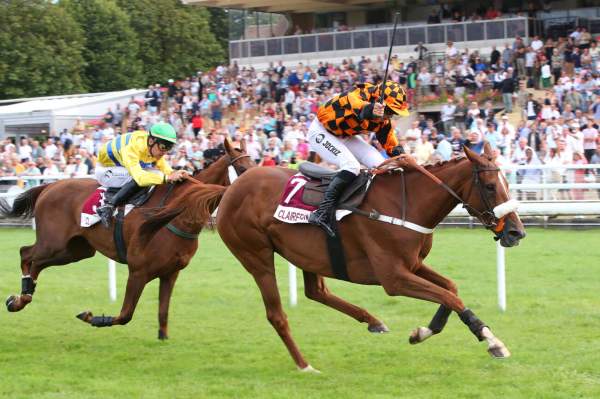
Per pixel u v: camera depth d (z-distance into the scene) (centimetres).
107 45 4806
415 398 689
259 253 822
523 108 2414
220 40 5909
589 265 1328
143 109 2945
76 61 4431
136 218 909
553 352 824
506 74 2480
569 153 1800
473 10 3534
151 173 902
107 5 4847
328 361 825
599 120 2155
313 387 736
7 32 4172
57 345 916
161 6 5141
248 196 824
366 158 814
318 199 783
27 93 4231
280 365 814
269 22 4091
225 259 1513
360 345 884
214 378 770
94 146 2520
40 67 4250
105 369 810
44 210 979
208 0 3650
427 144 1812
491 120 2061
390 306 1085
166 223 871
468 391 702
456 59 2745
